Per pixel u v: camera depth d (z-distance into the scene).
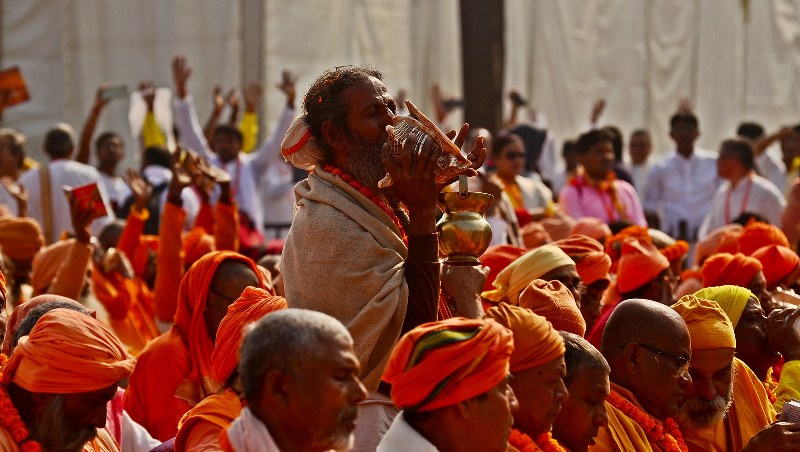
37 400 8.76
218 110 30.98
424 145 8.55
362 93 9.09
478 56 33.66
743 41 44.34
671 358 10.48
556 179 36.19
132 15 33.75
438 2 37.22
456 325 7.54
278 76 32.38
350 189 9.00
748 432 11.91
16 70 28.75
